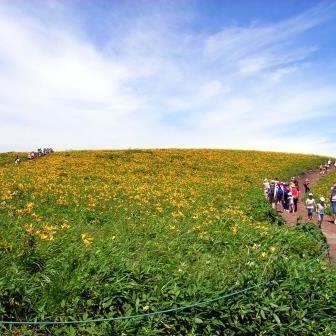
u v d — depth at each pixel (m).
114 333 7.86
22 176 32.06
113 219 18.81
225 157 61.66
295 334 8.46
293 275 9.61
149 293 8.71
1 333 7.81
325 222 25.88
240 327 8.34
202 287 8.90
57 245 12.03
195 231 15.70
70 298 8.55
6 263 10.07
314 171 61.59
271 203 30.52
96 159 52.03
